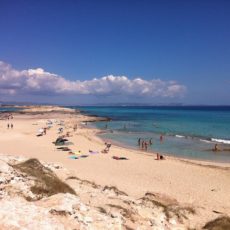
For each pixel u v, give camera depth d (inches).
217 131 2965.1
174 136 2559.1
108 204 580.1
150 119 4906.5
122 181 1020.5
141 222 523.8
